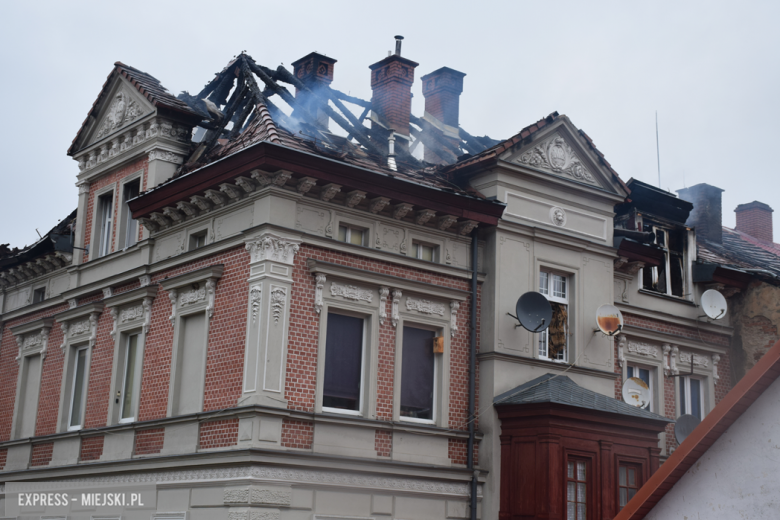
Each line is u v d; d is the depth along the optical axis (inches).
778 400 421.4
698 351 993.5
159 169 840.9
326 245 716.0
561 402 731.4
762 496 418.6
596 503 739.4
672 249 1019.3
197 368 729.6
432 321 769.6
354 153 807.7
